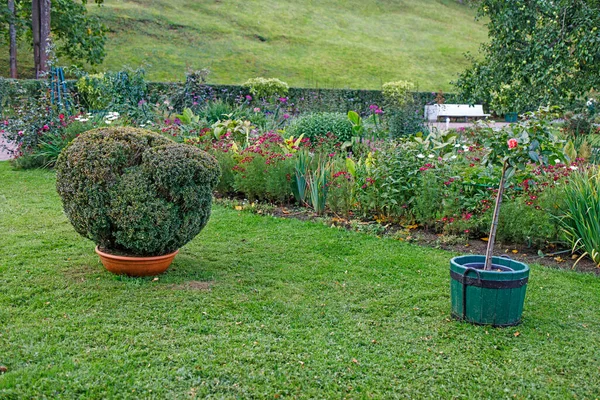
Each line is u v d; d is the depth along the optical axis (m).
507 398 2.97
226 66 30.92
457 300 3.96
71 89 15.17
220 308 4.02
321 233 6.30
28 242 5.55
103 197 4.29
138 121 10.88
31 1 24.27
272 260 5.31
